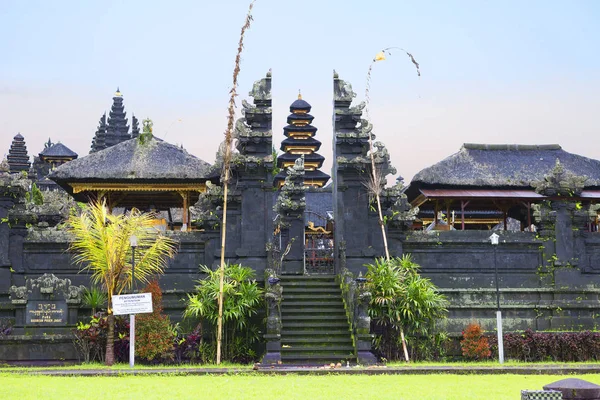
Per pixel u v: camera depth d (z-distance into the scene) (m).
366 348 29.17
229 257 33.84
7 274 32.75
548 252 34.72
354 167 34.81
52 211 35.94
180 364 30.20
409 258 34.25
